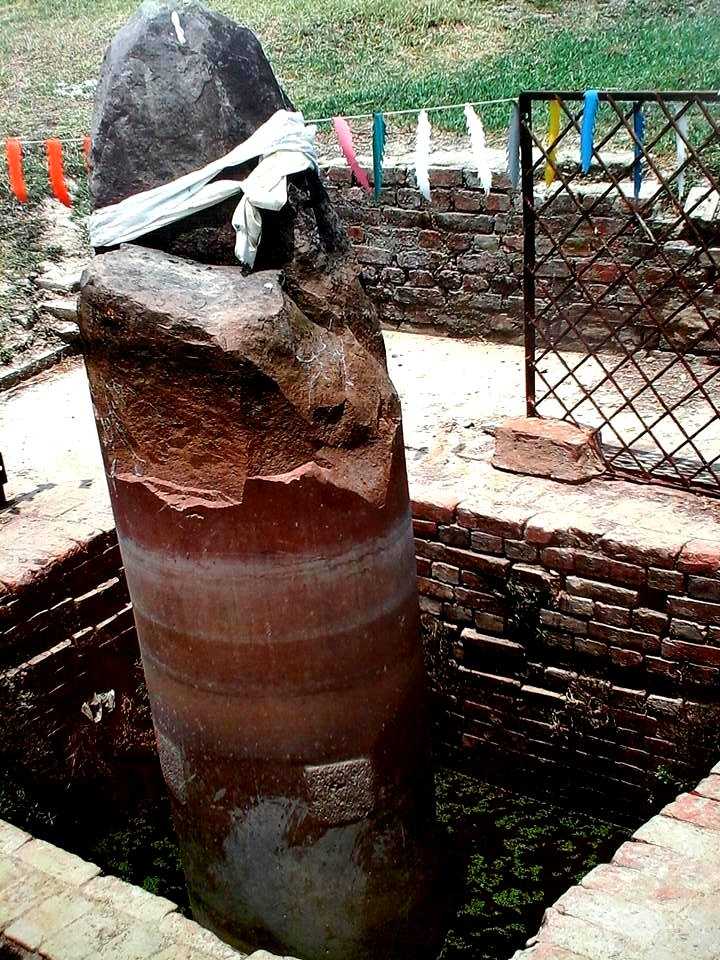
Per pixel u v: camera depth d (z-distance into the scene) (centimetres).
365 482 384
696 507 556
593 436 595
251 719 397
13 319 873
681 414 684
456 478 610
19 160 536
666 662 538
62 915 361
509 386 759
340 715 400
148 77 365
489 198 811
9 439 731
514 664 590
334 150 999
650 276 764
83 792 587
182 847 447
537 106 977
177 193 362
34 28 1465
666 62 1036
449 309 860
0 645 538
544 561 554
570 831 583
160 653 406
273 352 358
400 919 437
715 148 844
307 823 410
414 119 1017
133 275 363
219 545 375
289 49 1261
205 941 347
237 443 365
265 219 370
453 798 615
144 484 381
